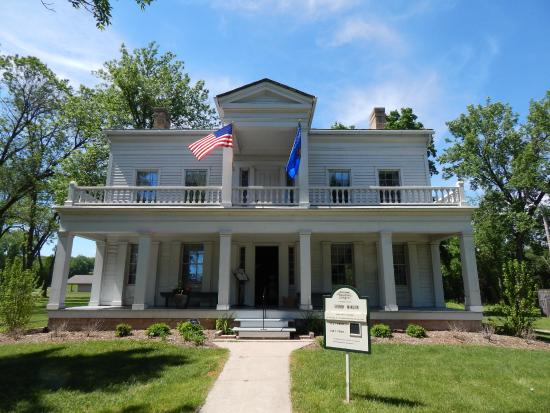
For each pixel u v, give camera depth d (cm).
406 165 1780
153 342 1070
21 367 801
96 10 798
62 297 1388
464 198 1448
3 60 2744
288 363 846
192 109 3494
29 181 2825
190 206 1440
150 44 3319
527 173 2727
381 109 1986
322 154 1783
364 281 1706
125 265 1697
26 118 2881
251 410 568
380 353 953
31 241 3522
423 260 1741
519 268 1340
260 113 1541
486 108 3028
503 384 699
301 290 1380
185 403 583
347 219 1445
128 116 3022
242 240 1741
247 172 1853
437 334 1263
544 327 1788
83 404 588
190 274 1728
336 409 558
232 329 1254
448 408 570
